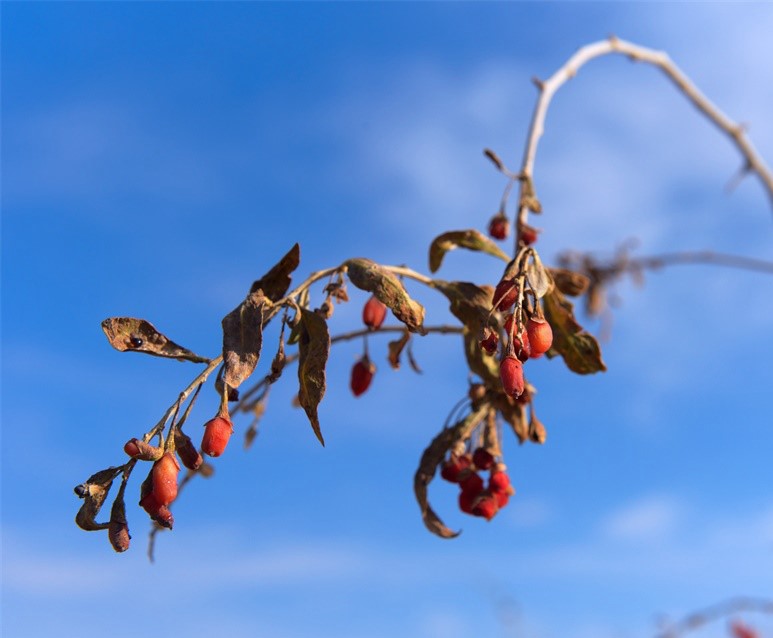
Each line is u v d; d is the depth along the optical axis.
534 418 0.47
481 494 0.46
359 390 0.49
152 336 0.38
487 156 0.51
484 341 0.38
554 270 0.48
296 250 0.40
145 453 0.36
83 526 0.36
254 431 0.49
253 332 0.37
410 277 0.44
